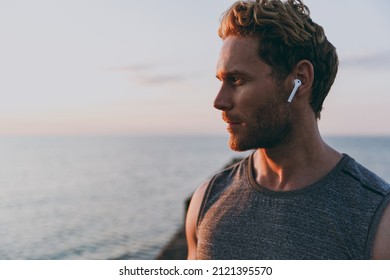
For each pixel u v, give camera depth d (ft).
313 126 4.02
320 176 3.97
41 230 101.14
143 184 199.11
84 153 533.55
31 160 400.88
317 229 3.77
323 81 4.00
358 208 3.70
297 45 3.80
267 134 3.85
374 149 533.55
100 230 98.17
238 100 3.85
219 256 4.22
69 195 164.35
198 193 4.88
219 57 4.03
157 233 93.04
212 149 643.04
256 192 4.22
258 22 3.77
